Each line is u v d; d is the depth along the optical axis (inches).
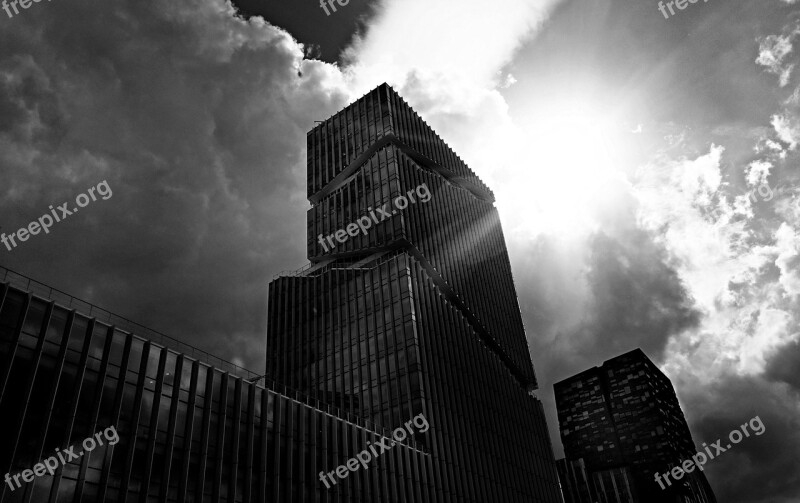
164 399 1849.2
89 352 1690.5
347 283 4463.6
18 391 1489.9
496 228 6948.8
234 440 2030.0
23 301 1584.6
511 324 6210.6
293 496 2191.2
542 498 4677.7
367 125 5620.1
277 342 4490.7
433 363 3946.9
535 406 5482.3
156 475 1732.3
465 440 3865.7
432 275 4891.7
